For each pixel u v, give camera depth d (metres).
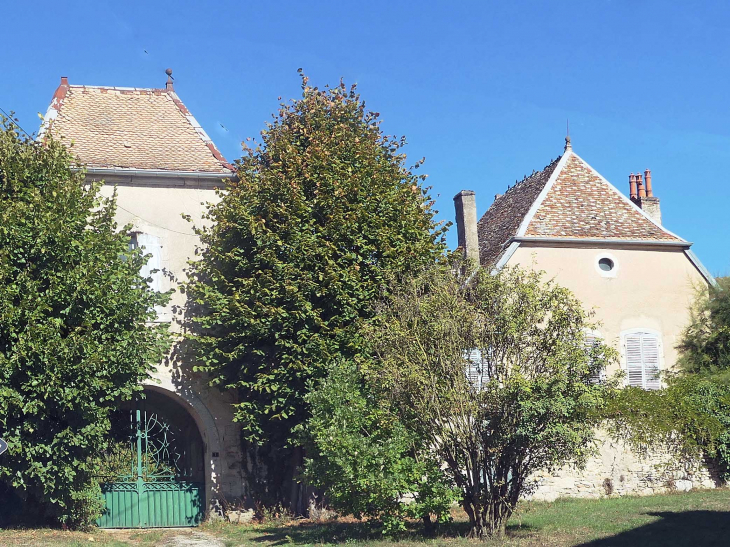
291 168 19.47
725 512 15.66
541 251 23.11
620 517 15.70
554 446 13.89
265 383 18.70
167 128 23.03
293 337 18.81
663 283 23.62
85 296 16.75
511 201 27.47
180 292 21.03
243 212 19.17
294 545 15.24
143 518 20.42
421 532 15.23
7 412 16.45
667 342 23.31
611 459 20.27
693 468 20.50
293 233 18.84
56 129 21.62
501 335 14.06
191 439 21.30
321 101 21.36
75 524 18.14
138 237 21.00
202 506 20.83
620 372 14.52
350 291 18.64
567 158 26.12
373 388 15.15
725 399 20.66
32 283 16.41
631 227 24.00
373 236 19.11
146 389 20.61
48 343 16.12
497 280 14.49
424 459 14.75
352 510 15.02
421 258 19.14
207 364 19.14
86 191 18.31
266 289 18.50
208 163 22.05
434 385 14.14
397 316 16.11
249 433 20.39
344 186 19.36
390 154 21.25
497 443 13.88
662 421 20.23
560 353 13.62
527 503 19.14
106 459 20.42
